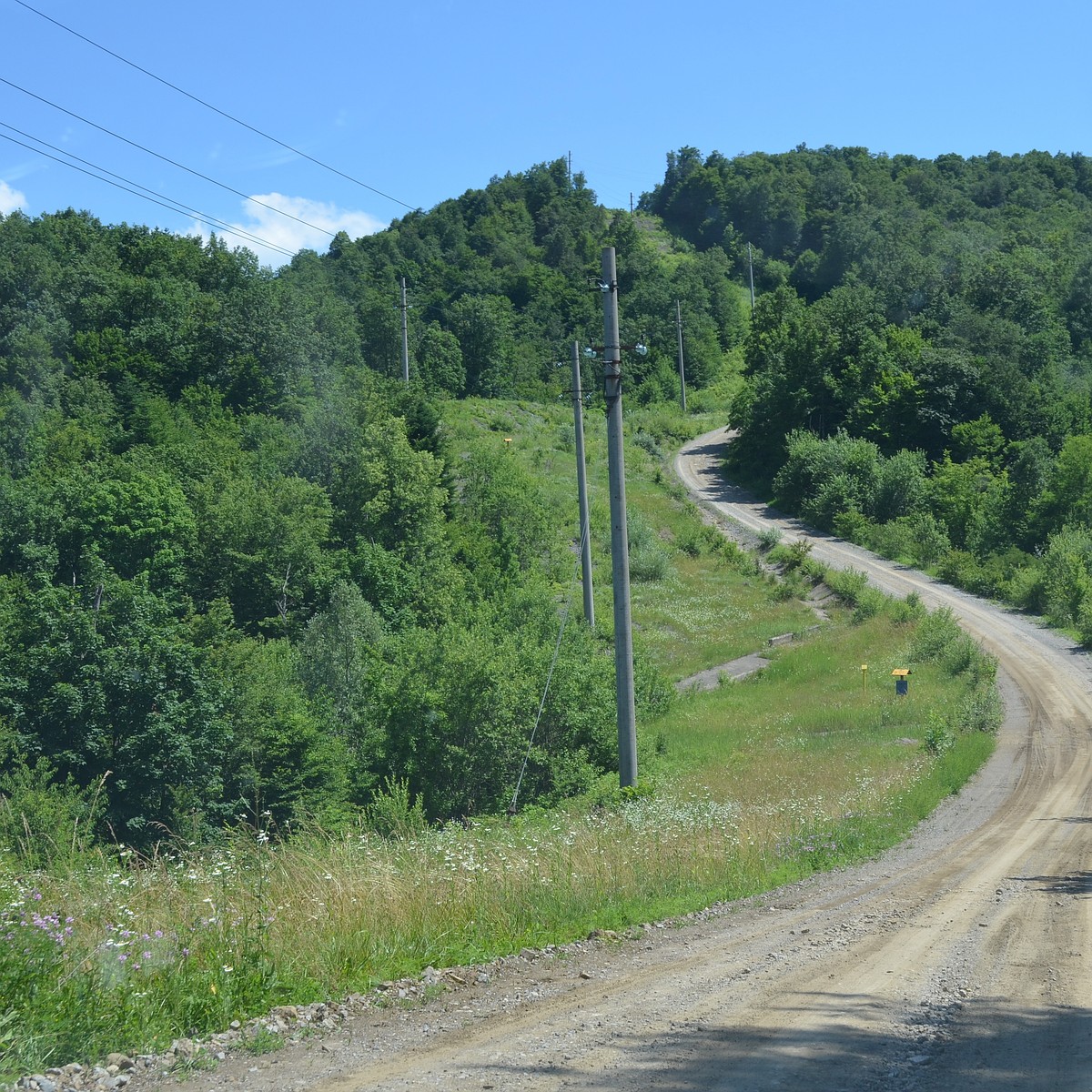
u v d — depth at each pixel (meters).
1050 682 46.69
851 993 7.60
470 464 69.75
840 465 89.81
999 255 140.38
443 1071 5.70
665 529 81.38
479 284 178.00
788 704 42.00
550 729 29.02
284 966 7.62
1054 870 15.28
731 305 189.38
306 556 56.56
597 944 9.55
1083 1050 6.16
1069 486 76.44
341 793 29.98
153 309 94.00
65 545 55.34
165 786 31.47
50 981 6.31
